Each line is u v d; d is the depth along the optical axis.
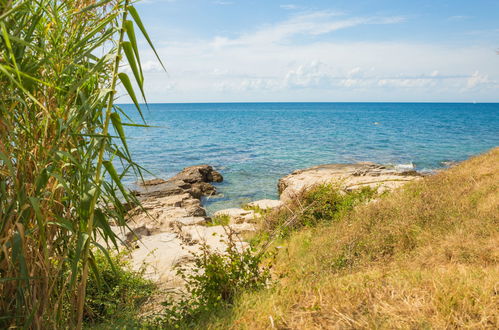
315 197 10.60
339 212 10.06
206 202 20.23
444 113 144.62
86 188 2.82
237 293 4.80
